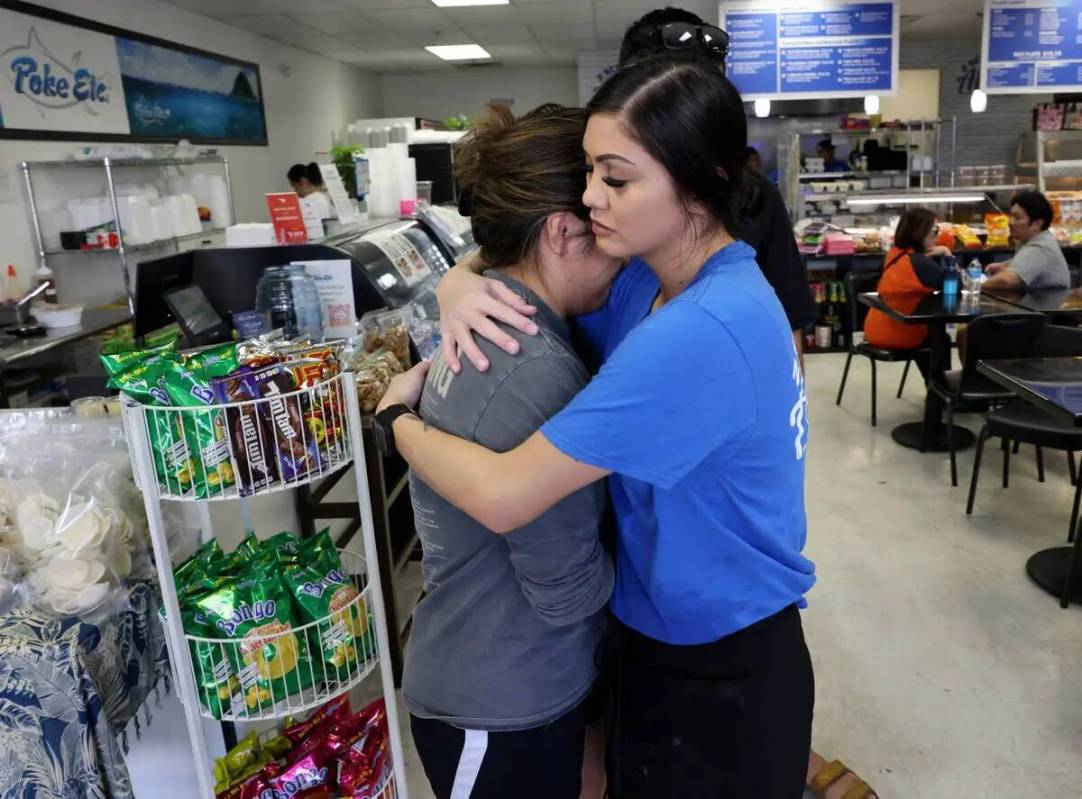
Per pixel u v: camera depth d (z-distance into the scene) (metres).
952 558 3.37
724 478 1.02
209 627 1.57
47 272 4.93
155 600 1.74
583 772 1.49
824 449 4.73
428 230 3.56
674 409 0.92
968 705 2.46
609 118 0.92
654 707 1.16
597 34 9.23
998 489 4.06
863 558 3.40
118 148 5.35
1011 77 6.60
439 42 9.48
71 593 1.54
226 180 6.51
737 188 0.98
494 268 1.18
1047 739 2.31
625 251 0.99
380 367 2.34
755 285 0.99
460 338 1.06
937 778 2.18
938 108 10.24
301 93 9.68
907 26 8.82
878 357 4.99
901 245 4.93
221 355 1.55
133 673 1.66
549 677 1.16
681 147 0.91
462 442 1.04
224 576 1.67
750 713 1.12
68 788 1.44
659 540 1.06
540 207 1.07
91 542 1.59
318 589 1.64
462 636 1.17
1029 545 3.46
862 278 5.52
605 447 0.92
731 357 0.93
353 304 2.53
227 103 7.79
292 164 9.41
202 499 1.47
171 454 1.46
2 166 4.83
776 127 7.69
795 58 6.58
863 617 2.95
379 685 2.48
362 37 8.89
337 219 3.29
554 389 1.02
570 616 1.08
